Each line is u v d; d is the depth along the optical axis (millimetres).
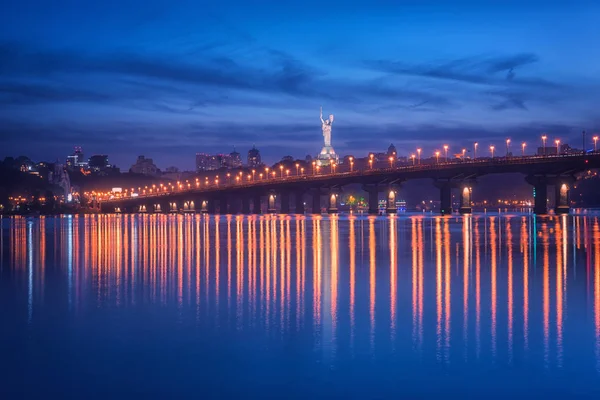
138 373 25391
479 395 22875
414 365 25938
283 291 43531
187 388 23812
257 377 24828
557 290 43281
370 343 29156
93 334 31234
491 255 69938
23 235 126875
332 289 44344
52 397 23047
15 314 36250
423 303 38469
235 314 35531
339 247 83625
